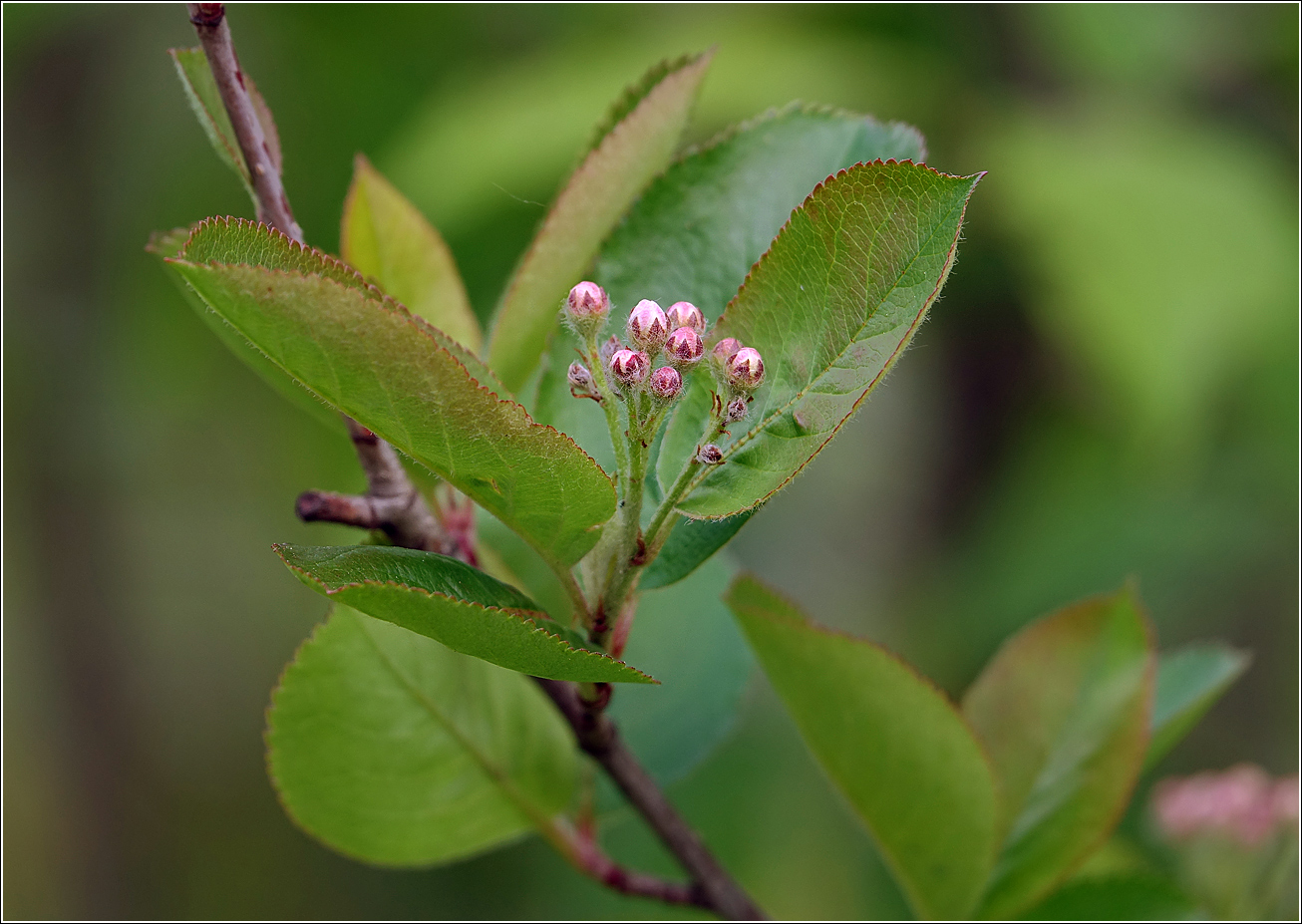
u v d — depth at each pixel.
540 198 1.09
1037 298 1.05
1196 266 0.94
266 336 0.48
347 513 0.52
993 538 1.19
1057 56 1.09
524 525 0.50
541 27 1.23
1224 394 1.13
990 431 1.20
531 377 0.55
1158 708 0.60
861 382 0.50
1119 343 0.92
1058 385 1.16
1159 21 1.08
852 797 0.56
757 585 0.55
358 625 0.56
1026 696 0.58
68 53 1.24
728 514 0.50
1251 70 1.11
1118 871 0.57
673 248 0.54
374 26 1.22
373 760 0.56
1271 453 1.15
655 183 0.54
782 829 1.11
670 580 0.51
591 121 1.04
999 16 1.08
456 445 0.49
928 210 0.49
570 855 0.57
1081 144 1.05
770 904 1.06
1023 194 0.99
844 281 0.50
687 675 0.59
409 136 1.21
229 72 0.51
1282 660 1.18
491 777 0.57
